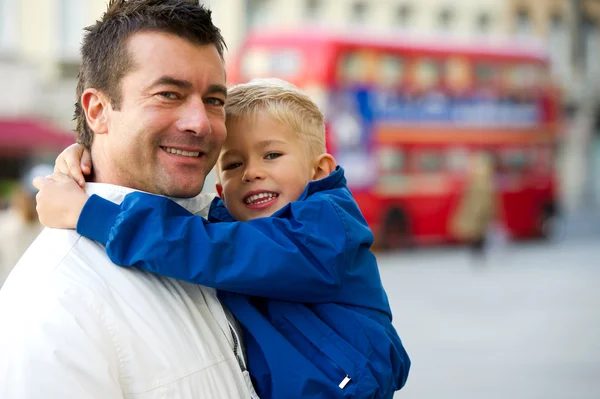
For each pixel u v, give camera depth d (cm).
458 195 1977
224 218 254
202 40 221
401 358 246
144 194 214
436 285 1477
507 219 2102
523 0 3506
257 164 259
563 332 1055
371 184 1858
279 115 260
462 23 3353
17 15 2658
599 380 816
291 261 222
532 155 2141
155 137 217
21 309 194
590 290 1418
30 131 2506
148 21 217
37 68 2669
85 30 229
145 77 215
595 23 3772
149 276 212
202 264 212
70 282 198
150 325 202
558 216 2355
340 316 234
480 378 825
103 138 224
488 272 1669
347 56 1827
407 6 3216
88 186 220
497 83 2067
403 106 1909
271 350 223
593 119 3825
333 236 233
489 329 1076
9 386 185
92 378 189
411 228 1934
